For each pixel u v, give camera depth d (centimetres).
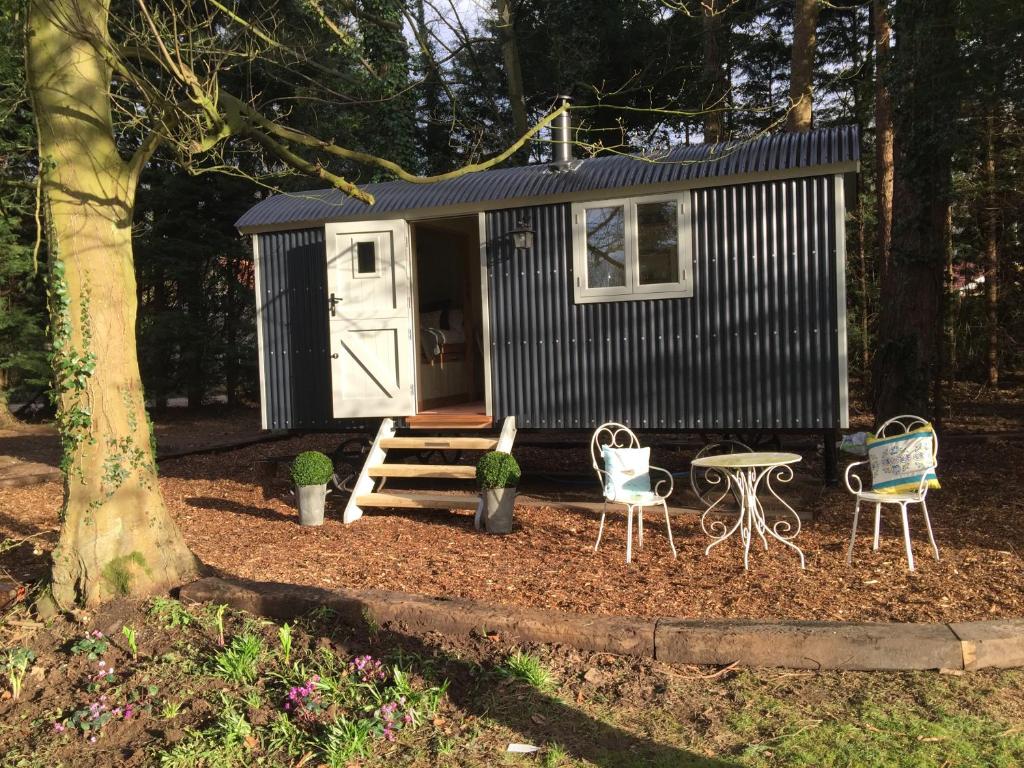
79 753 348
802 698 361
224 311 1970
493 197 810
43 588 504
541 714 356
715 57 1541
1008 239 1475
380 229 848
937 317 1058
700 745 329
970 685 364
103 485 491
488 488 695
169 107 520
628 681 381
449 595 519
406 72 1583
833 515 712
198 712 370
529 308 812
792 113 1284
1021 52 881
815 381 724
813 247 721
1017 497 762
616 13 1673
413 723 351
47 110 478
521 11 1753
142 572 496
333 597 458
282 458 992
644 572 557
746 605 479
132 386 509
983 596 477
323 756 331
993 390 1639
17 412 1888
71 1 471
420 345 916
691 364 761
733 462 567
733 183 740
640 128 1847
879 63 1102
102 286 494
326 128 1664
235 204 1870
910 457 557
